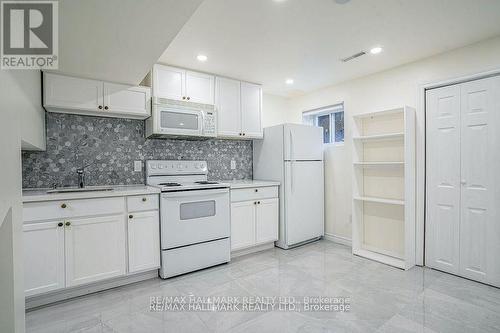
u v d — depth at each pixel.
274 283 2.47
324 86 3.86
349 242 3.63
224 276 2.65
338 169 3.77
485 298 2.16
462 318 1.88
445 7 1.92
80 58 2.12
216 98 3.33
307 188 3.67
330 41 2.45
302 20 2.09
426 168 2.84
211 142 3.67
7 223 0.85
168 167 3.21
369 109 3.37
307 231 3.67
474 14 2.01
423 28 2.22
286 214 3.48
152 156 3.17
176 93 3.02
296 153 3.55
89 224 2.21
